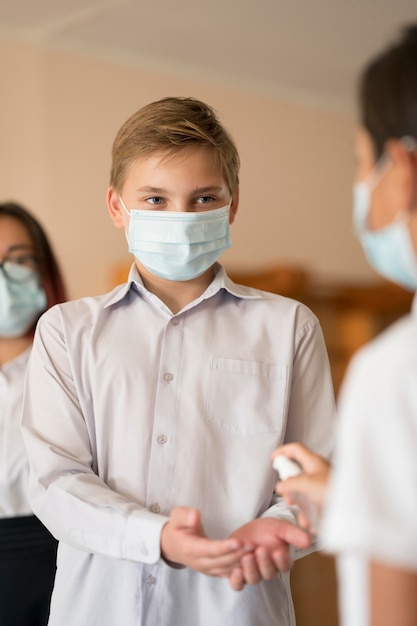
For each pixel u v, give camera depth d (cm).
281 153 474
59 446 159
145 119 165
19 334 242
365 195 99
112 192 175
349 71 453
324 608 374
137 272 170
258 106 466
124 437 157
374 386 88
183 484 155
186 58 431
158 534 142
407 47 95
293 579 371
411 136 93
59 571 162
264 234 466
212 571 136
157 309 166
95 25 388
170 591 152
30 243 244
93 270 404
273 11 374
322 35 404
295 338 165
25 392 167
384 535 84
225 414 159
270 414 159
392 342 91
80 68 406
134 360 161
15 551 220
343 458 89
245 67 446
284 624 158
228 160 167
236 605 152
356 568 91
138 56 422
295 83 471
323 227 490
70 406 161
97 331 164
